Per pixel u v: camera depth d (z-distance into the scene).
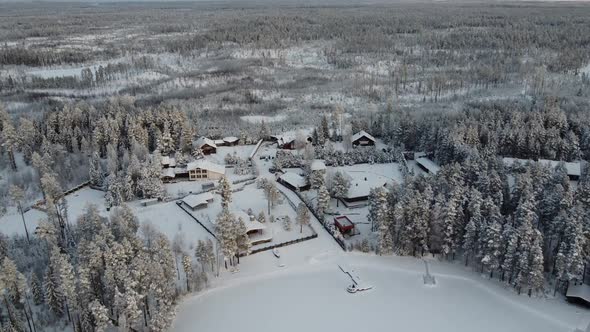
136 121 158.75
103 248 81.62
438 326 77.94
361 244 99.38
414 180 111.50
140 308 76.81
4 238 99.81
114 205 120.00
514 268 85.06
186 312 82.25
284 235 105.38
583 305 80.62
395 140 159.50
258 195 125.81
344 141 159.12
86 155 144.88
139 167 127.12
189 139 157.00
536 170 113.81
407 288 87.81
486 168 116.31
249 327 78.56
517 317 79.44
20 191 108.12
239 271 93.62
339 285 89.31
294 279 91.31
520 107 172.50
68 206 120.06
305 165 138.12
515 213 93.12
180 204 120.50
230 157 149.62
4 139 139.62
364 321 79.50
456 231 94.06
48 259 91.88
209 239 97.75
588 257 82.75
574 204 95.94
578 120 149.62
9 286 73.31
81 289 73.75
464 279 89.69
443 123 157.75
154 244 85.44
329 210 115.56
